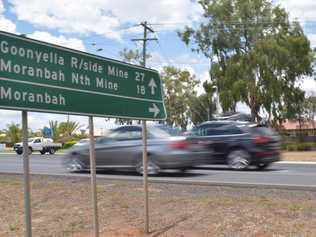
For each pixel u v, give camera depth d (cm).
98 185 1297
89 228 813
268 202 943
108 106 659
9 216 936
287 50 5062
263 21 5359
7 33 510
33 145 5138
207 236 730
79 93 607
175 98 7444
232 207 902
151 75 764
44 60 557
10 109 506
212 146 1969
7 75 507
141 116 729
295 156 3288
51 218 902
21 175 1700
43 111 548
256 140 1902
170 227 789
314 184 1329
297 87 5262
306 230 728
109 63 666
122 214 897
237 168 1923
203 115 7431
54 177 1562
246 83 5050
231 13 5456
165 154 1598
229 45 5400
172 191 1159
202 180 1456
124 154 1683
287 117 5241
